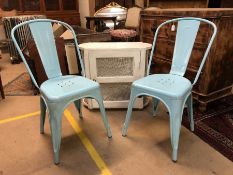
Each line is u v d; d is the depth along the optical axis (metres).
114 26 3.74
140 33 2.46
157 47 2.21
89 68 1.76
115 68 1.78
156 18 2.15
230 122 1.76
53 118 1.27
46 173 1.29
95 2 4.95
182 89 1.32
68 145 1.52
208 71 1.76
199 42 1.74
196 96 1.91
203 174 1.26
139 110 1.97
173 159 1.36
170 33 2.01
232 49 1.82
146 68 1.80
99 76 1.79
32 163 1.36
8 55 3.88
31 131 1.68
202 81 1.81
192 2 3.04
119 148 1.49
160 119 1.83
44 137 1.61
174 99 1.26
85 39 2.61
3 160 1.38
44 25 1.48
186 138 1.58
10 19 3.20
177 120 1.29
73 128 1.72
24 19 3.27
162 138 1.59
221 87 1.95
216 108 1.97
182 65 1.56
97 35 2.73
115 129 1.70
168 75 1.57
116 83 1.87
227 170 1.29
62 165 1.35
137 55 1.71
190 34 1.50
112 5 4.41
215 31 1.37
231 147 1.48
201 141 1.54
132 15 3.53
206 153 1.43
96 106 1.95
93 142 1.55
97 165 1.34
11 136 1.62
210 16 1.63
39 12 4.90
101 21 3.90
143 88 1.38
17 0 4.70
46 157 1.41
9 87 2.51
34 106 2.08
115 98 1.94
